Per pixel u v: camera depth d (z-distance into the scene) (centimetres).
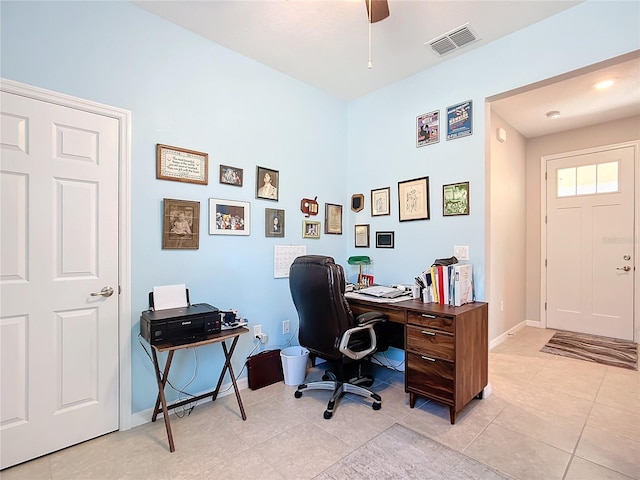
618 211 381
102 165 193
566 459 168
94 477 157
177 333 187
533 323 443
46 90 174
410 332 222
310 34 232
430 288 240
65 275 181
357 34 232
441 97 272
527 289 445
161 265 215
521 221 435
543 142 435
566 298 418
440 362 206
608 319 388
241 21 219
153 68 212
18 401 167
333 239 335
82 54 186
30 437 170
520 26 224
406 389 224
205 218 237
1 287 164
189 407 224
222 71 247
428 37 235
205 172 236
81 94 185
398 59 265
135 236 204
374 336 231
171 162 219
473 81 252
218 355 243
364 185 335
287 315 292
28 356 170
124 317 199
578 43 204
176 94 223
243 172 260
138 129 206
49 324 176
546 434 191
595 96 318
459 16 212
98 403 191
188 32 229
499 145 373
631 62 257
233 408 223
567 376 276
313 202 312
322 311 215
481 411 218
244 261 261
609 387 254
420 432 193
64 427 179
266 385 260
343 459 168
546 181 432
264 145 274
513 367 297
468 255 254
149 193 210
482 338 231
